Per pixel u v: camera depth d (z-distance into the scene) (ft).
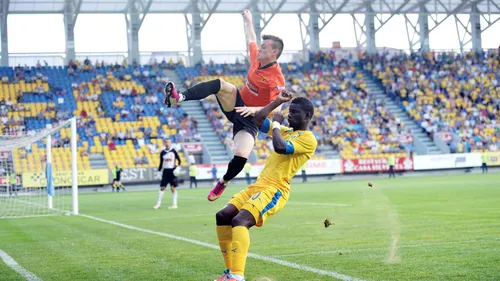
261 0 135.13
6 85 122.72
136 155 113.80
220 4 135.54
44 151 105.81
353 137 130.41
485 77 153.38
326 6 144.56
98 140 114.42
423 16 158.10
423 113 140.05
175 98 17.11
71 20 132.16
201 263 23.61
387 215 41.24
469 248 25.21
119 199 77.61
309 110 17.89
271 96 19.02
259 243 28.86
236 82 138.62
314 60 150.92
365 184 94.84
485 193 62.69
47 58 132.36
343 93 141.69
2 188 84.89
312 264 22.48
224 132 124.77
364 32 157.07
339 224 36.50
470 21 161.89
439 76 151.53
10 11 128.06
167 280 20.25
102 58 136.36
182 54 144.25
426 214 41.19
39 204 71.10
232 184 115.96
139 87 131.85
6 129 110.42
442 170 128.88
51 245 30.66
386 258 23.30
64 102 122.62
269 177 17.83
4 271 22.85
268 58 19.11
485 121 141.38
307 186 94.48
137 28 138.21
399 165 124.36
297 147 17.38
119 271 22.24
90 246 29.81
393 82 147.43
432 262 22.07
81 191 106.01
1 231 38.91
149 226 39.60
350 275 20.07
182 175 113.80
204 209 54.75
